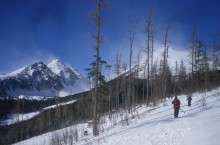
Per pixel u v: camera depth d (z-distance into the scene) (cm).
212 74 6206
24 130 7581
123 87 5978
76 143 2292
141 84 7331
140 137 1708
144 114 3189
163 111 3006
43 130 7269
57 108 7162
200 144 1312
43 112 8419
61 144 2433
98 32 2534
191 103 3244
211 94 3831
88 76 2630
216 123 1639
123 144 1634
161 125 1962
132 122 2730
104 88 2742
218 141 1273
